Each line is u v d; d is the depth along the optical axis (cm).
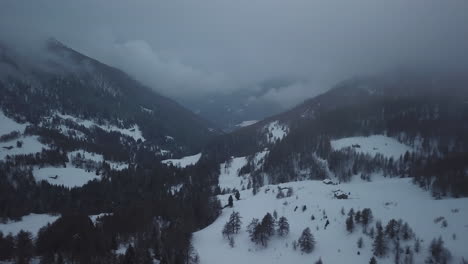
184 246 11194
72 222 12500
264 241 11675
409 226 11275
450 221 11300
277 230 12131
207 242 12500
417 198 14462
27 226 15338
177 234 11962
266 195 16512
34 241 12019
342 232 11725
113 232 12381
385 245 10188
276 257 11012
